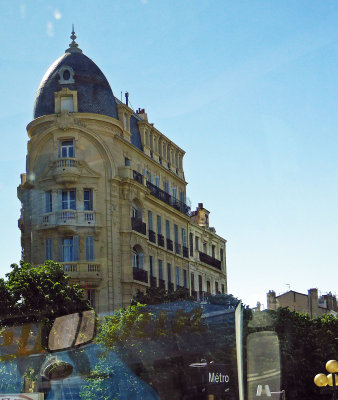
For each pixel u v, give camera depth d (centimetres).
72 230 5556
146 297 5225
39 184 5731
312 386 5472
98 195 5716
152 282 6225
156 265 6331
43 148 5788
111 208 5741
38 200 5716
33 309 4019
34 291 4088
